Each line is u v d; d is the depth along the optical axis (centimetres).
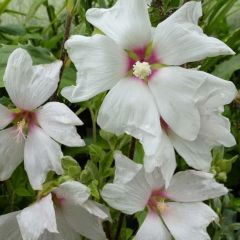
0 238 17
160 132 15
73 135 16
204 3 27
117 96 15
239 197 24
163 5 22
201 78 15
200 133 16
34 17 31
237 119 24
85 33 24
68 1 18
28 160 17
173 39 16
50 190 16
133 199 16
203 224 16
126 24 16
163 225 17
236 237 21
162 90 16
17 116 17
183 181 17
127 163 16
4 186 21
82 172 16
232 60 25
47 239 17
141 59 16
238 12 31
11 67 16
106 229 18
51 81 17
